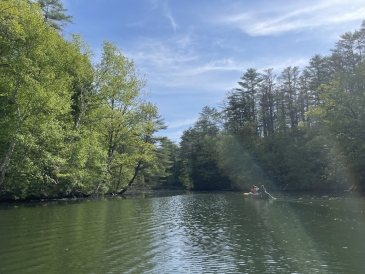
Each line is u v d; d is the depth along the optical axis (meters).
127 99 33.38
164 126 54.62
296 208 21.56
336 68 49.97
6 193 27.23
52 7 37.62
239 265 8.77
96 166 30.95
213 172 63.66
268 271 8.27
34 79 20.64
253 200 30.12
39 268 8.26
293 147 48.38
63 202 27.84
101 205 24.88
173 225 15.05
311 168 46.00
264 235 12.60
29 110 20.28
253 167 52.69
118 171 44.34
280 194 38.78
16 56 20.22
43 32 21.16
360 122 29.22
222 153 57.34
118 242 11.28
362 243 11.05
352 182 37.09
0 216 17.31
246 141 56.34
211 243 11.30
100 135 34.22
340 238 11.84
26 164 21.14
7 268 8.23
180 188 78.44
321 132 42.47
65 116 26.20
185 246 10.84
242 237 12.28
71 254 9.62
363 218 16.34
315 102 54.72
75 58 27.05
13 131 20.19
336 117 30.88
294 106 57.72
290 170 48.94
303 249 10.38
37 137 21.27
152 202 28.81
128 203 27.45
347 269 8.38
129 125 36.00
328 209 20.47
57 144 23.09
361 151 30.61
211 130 76.38
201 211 21.05
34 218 16.61
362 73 29.77
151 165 58.44
